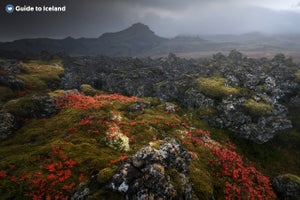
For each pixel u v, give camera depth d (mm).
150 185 16375
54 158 26641
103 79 85062
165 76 90750
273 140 56688
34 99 43219
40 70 85125
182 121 49781
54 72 85875
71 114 40781
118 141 32781
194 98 63156
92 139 32625
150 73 89438
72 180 23344
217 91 61000
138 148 32750
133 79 82625
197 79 71750
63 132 34562
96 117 39188
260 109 53719
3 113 37000
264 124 52594
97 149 29906
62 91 52656
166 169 18281
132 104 49750
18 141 33094
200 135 43625
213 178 30953
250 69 78125
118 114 43094
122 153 30547
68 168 25016
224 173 33125
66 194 21297
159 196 16203
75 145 29984
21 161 26203
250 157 47906
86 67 99938
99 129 35750
